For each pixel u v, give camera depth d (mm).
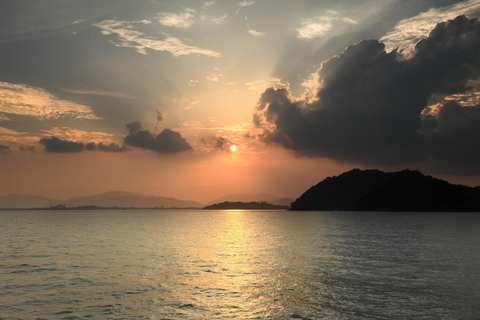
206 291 28484
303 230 108625
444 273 36062
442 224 137750
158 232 100875
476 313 22656
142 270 37938
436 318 21781
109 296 26922
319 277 34062
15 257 47906
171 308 23922
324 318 21953
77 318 21906
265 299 26141
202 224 154125
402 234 90188
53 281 32156
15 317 22016
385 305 24484
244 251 55312
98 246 62312
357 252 53594
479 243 66875
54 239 76875
